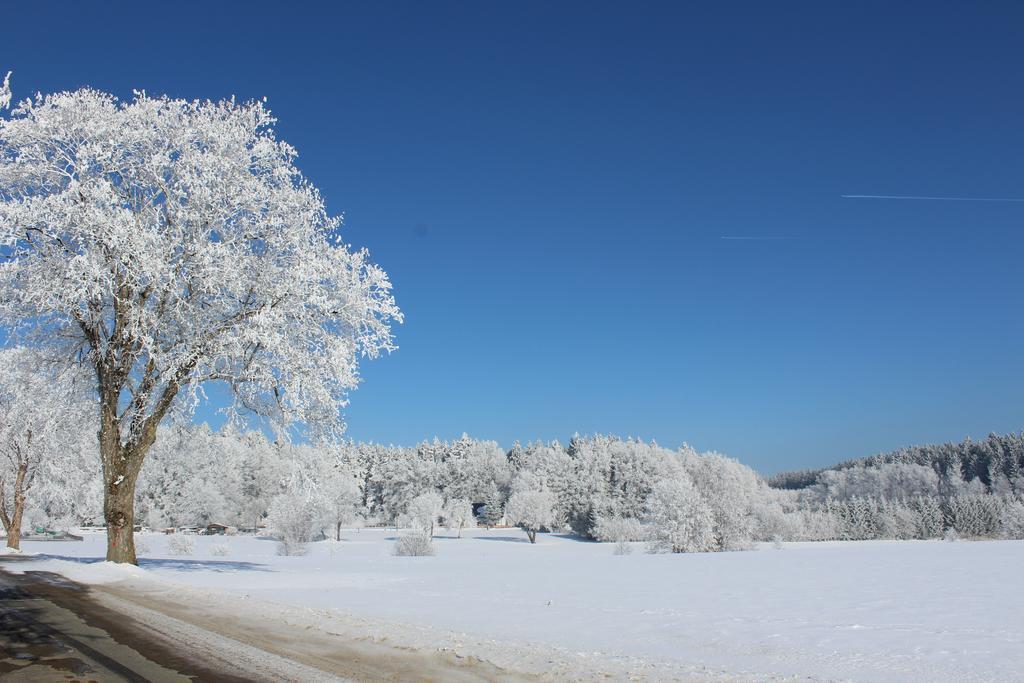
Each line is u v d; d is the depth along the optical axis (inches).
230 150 948.0
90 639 387.5
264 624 467.5
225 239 914.1
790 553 1897.1
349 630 449.4
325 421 965.8
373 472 5447.8
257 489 4207.7
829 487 6574.8
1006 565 1258.0
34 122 876.0
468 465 5536.4
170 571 1006.4
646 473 4692.4
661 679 322.3
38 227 834.8
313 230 975.6
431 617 539.5
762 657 389.1
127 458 919.7
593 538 4183.1
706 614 583.2
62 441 1241.4
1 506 1551.4
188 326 881.5
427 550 1920.5
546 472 5002.5
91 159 882.1
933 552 1831.9
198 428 1042.7
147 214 886.4
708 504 2267.5
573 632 477.4
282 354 894.4
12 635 394.0
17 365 1000.9
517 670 342.0
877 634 474.0
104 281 828.0
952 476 5969.5
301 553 1962.4
